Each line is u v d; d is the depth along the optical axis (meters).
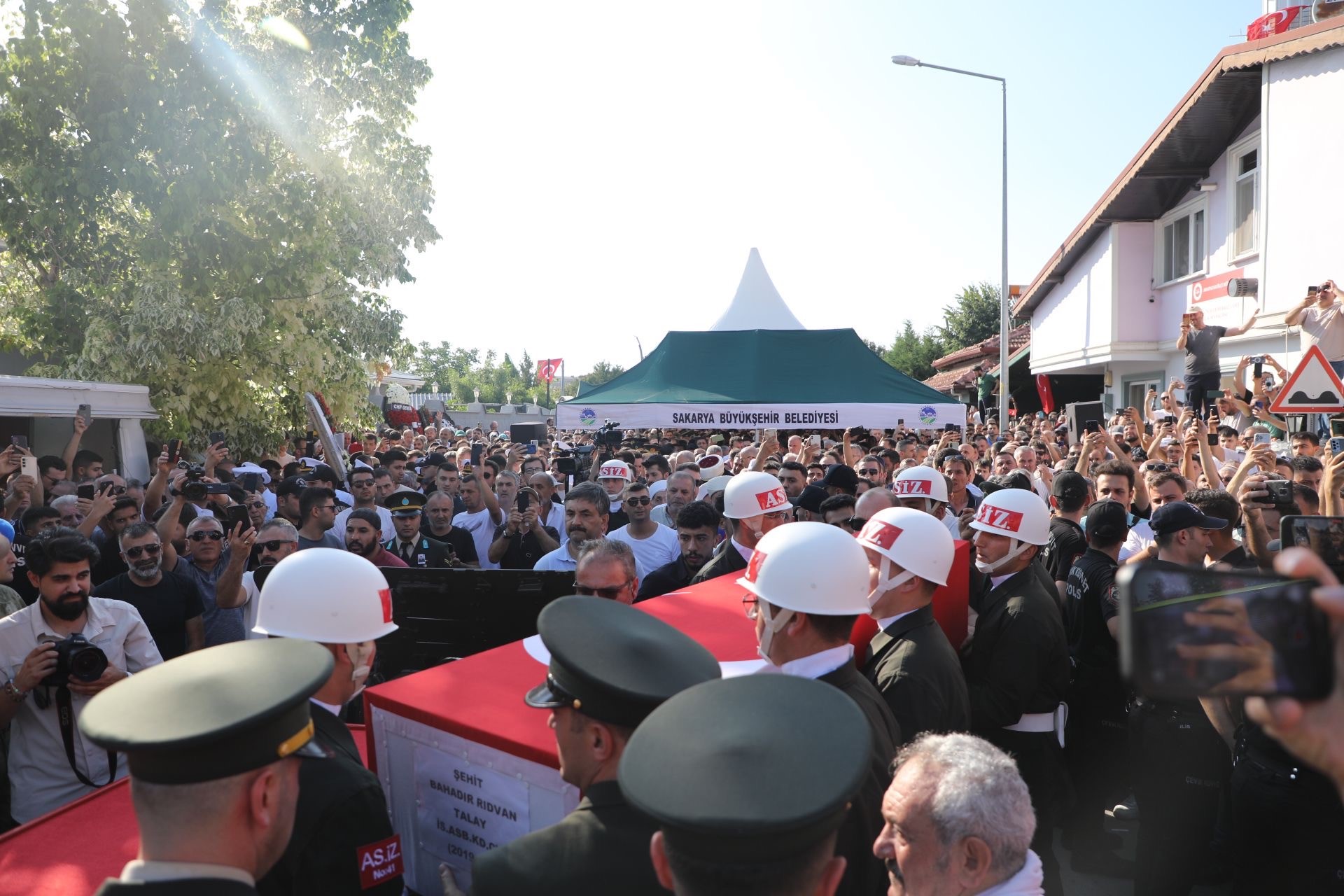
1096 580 4.82
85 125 12.78
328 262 14.77
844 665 2.65
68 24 12.42
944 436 13.88
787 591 2.59
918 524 3.30
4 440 10.91
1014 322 35.00
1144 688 0.89
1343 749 0.86
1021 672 3.97
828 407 11.54
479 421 42.28
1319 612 0.87
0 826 4.11
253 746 1.57
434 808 2.47
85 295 13.55
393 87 15.07
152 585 4.96
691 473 7.65
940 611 3.92
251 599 5.22
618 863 1.77
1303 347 10.77
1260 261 14.34
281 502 7.57
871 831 2.42
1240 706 3.30
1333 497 4.87
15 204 12.80
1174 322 18.73
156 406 13.20
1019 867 2.03
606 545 3.61
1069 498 5.84
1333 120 12.85
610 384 12.73
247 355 13.95
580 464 13.20
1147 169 17.36
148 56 12.99
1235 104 15.24
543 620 2.04
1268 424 9.47
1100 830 4.74
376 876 2.12
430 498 7.38
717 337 12.84
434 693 2.56
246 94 13.31
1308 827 3.07
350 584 2.38
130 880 1.49
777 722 1.53
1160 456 9.11
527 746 2.19
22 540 6.41
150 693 1.62
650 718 1.58
